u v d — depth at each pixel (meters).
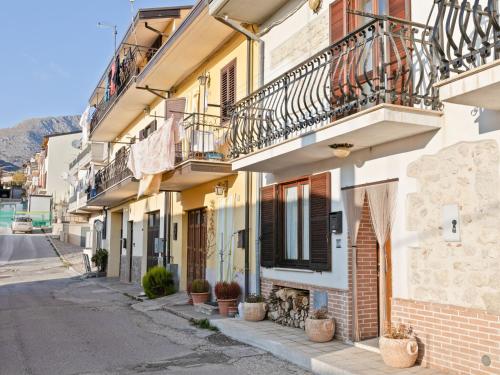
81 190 27.80
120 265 21.61
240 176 10.93
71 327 9.87
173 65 13.55
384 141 6.87
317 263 8.09
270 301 9.30
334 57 7.43
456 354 5.71
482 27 5.70
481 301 5.47
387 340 6.07
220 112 12.05
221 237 11.70
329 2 8.45
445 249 5.94
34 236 46.88
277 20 10.00
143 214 18.05
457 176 5.85
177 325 9.87
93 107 26.00
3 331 9.47
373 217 7.09
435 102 6.09
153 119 17.03
